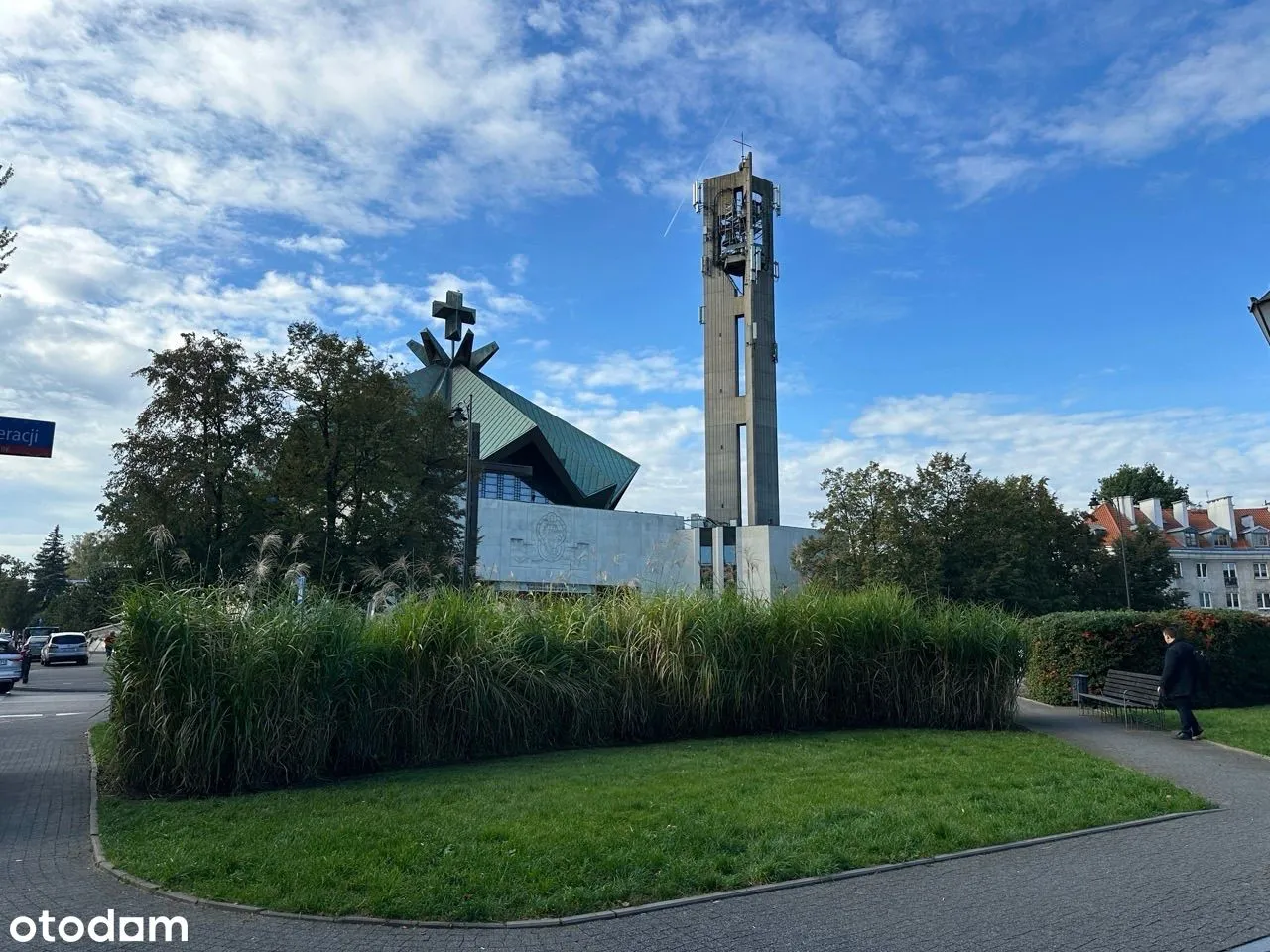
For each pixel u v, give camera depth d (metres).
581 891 5.48
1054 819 7.30
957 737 12.12
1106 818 7.36
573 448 80.56
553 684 11.27
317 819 7.43
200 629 9.18
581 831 6.83
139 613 9.02
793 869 5.92
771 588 14.20
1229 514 76.38
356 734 9.92
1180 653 12.54
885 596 14.06
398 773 9.73
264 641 9.38
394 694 10.31
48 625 77.38
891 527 29.08
